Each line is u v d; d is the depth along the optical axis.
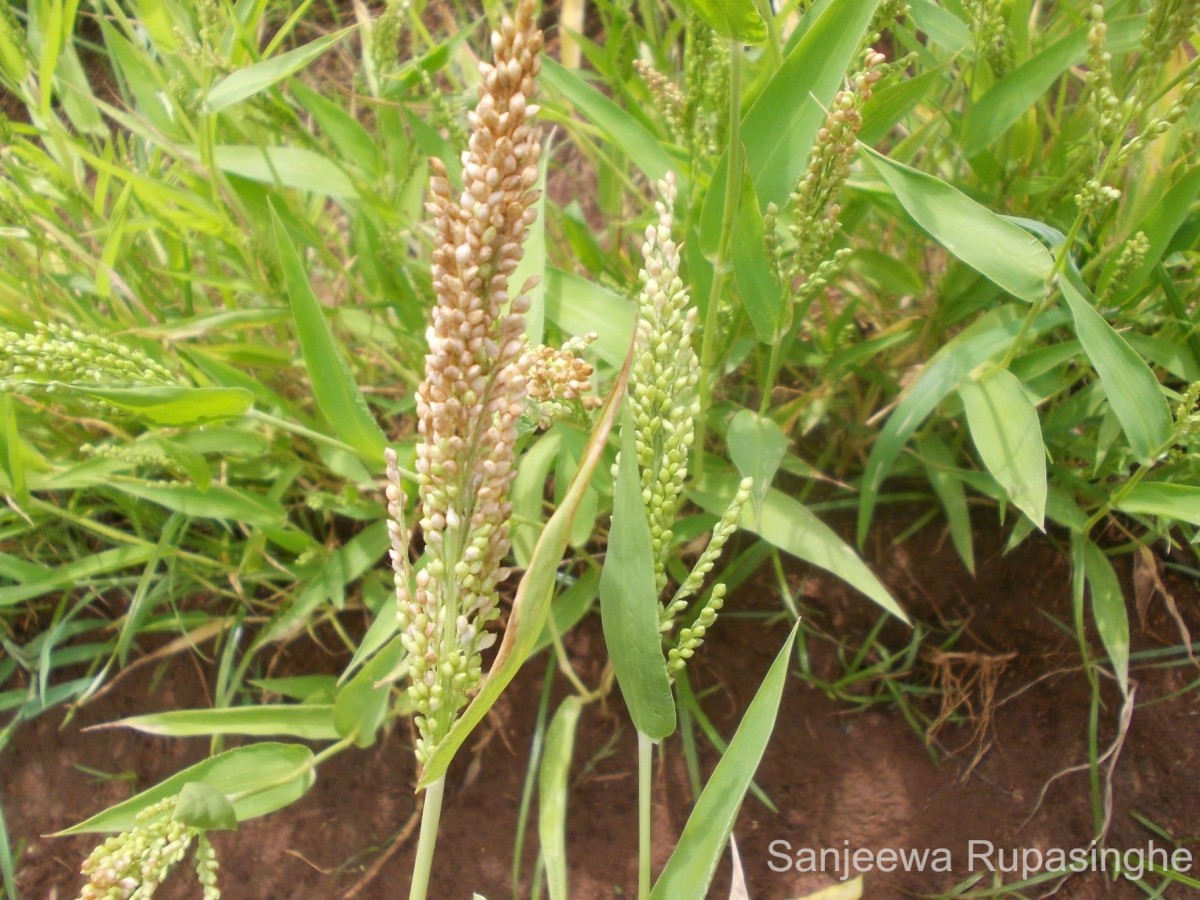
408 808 0.26
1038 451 0.19
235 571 0.25
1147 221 0.20
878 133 0.20
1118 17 0.21
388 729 0.26
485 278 0.11
